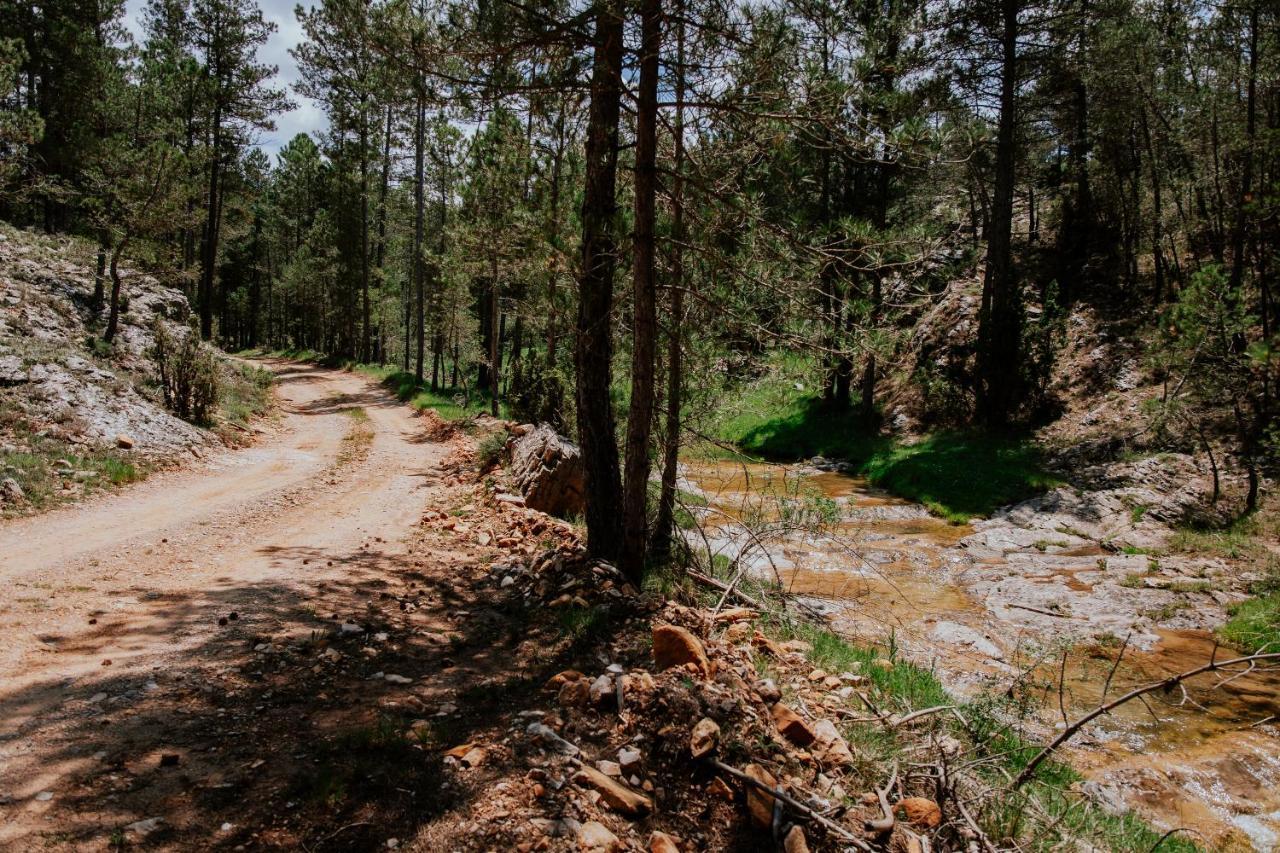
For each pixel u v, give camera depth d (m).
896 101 6.79
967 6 20.25
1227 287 16.30
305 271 52.03
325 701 5.06
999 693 7.43
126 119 28.05
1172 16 24.36
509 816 3.69
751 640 6.90
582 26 7.00
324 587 7.84
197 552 9.12
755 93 7.28
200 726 4.62
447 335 34.16
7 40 19.06
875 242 7.17
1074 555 14.26
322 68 32.91
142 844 3.38
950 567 13.57
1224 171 21.55
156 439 15.20
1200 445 18.02
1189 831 5.91
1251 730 7.62
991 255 24.41
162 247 22.56
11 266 21.41
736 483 17.95
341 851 3.43
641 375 7.80
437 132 24.59
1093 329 24.97
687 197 8.57
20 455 11.91
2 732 4.38
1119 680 8.73
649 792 4.10
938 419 24.94
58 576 7.70
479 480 14.29
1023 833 4.55
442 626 6.77
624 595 7.11
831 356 8.16
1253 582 11.83
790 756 4.49
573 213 8.91
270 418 23.09
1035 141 26.98
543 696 5.15
